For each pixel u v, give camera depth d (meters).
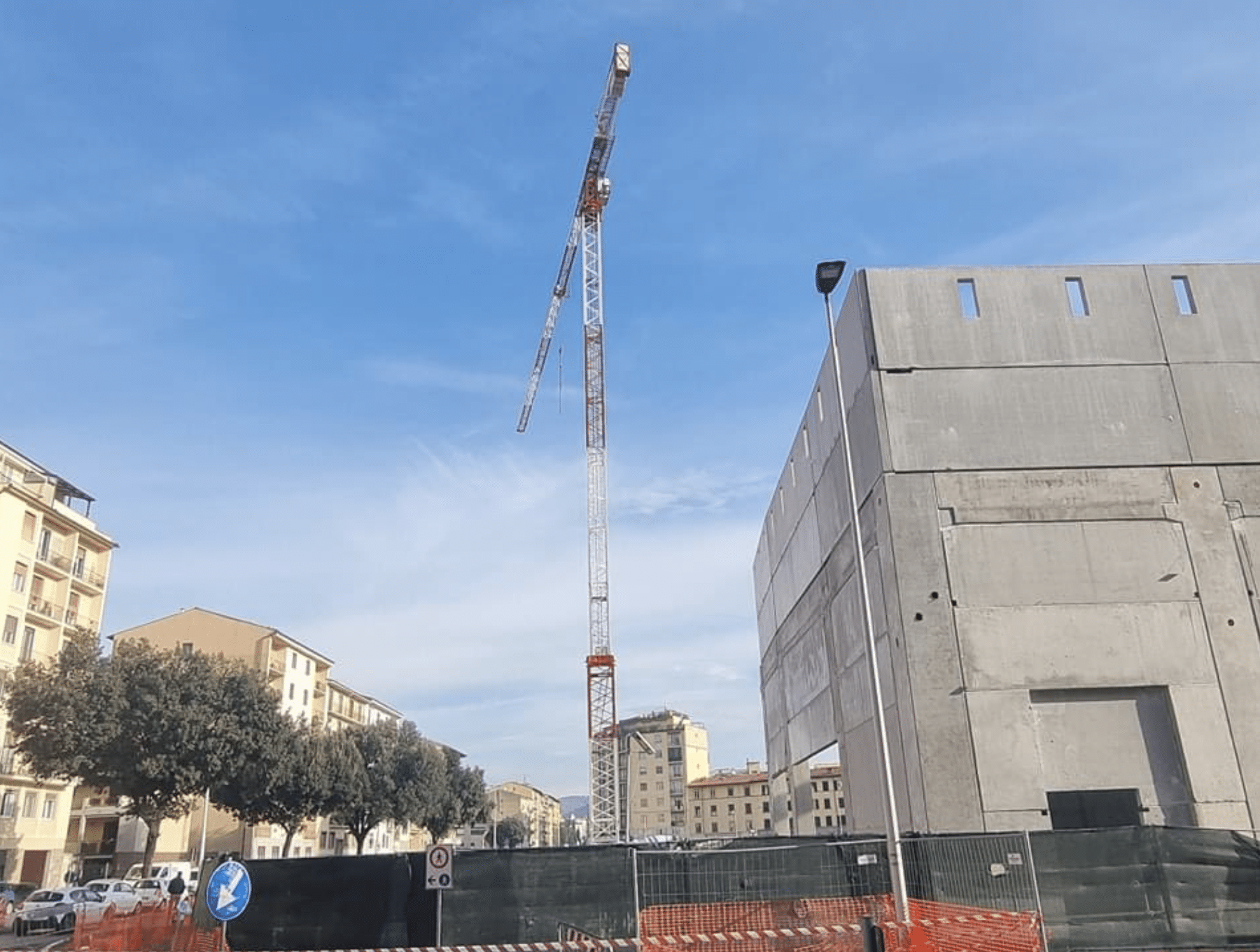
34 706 35.75
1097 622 21.80
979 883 13.73
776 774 45.59
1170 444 23.30
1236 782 20.59
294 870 14.20
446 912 13.78
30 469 54.56
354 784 54.28
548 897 13.85
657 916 13.72
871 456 24.19
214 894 11.62
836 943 12.38
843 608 28.11
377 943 13.79
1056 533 22.50
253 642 70.75
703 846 19.78
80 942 15.27
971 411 23.45
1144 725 21.34
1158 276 24.88
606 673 83.69
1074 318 24.31
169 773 36.44
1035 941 12.43
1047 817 20.31
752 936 12.48
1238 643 21.75
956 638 21.59
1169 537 22.55
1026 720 21.02
